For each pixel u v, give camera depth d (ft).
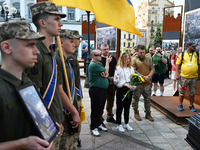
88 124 13.34
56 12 5.02
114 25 9.43
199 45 16.28
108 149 10.00
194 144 10.21
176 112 14.67
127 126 12.69
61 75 6.09
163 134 12.08
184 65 14.78
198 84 16.97
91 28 36.04
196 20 16.63
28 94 3.51
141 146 10.42
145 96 14.60
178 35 27.30
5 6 37.47
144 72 14.40
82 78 33.78
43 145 3.24
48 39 5.16
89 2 8.81
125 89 12.03
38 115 3.60
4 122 3.06
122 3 9.92
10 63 3.29
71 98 6.70
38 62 4.56
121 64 12.01
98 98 11.23
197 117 10.32
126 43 242.78
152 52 27.27
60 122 5.33
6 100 3.05
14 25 3.21
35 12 5.06
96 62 11.34
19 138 3.29
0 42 3.16
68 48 6.82
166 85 30.07
